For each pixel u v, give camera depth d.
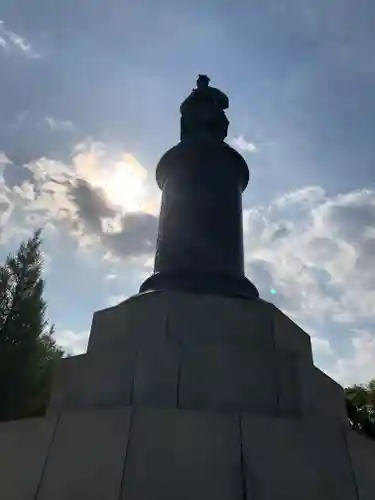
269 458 5.85
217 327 7.93
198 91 12.37
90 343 8.27
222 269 9.66
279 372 7.13
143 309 8.15
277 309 8.51
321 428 6.23
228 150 11.24
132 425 5.97
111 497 5.46
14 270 21.20
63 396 7.22
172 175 11.02
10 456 6.16
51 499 5.59
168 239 10.19
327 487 5.76
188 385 6.83
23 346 19.70
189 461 5.71
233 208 10.63
